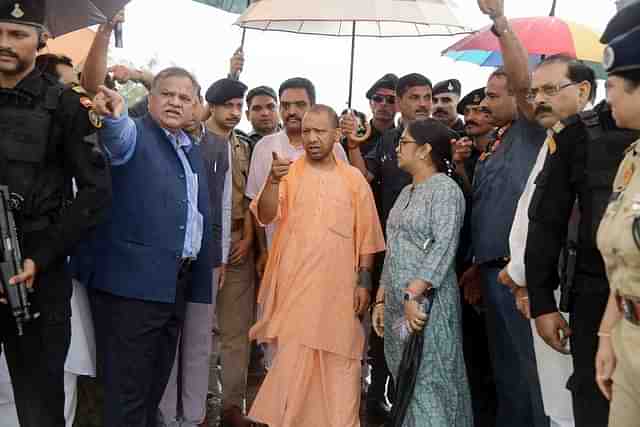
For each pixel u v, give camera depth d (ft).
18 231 11.69
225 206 16.89
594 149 10.55
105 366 13.88
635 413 9.16
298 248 15.58
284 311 15.51
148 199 13.88
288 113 18.06
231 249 17.88
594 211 10.48
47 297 12.08
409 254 14.66
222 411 17.63
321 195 15.72
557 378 13.05
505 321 14.17
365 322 18.58
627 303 8.98
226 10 19.72
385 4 15.90
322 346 15.30
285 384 15.25
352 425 15.47
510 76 13.94
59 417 12.35
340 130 17.69
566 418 13.14
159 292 13.80
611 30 9.49
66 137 11.99
